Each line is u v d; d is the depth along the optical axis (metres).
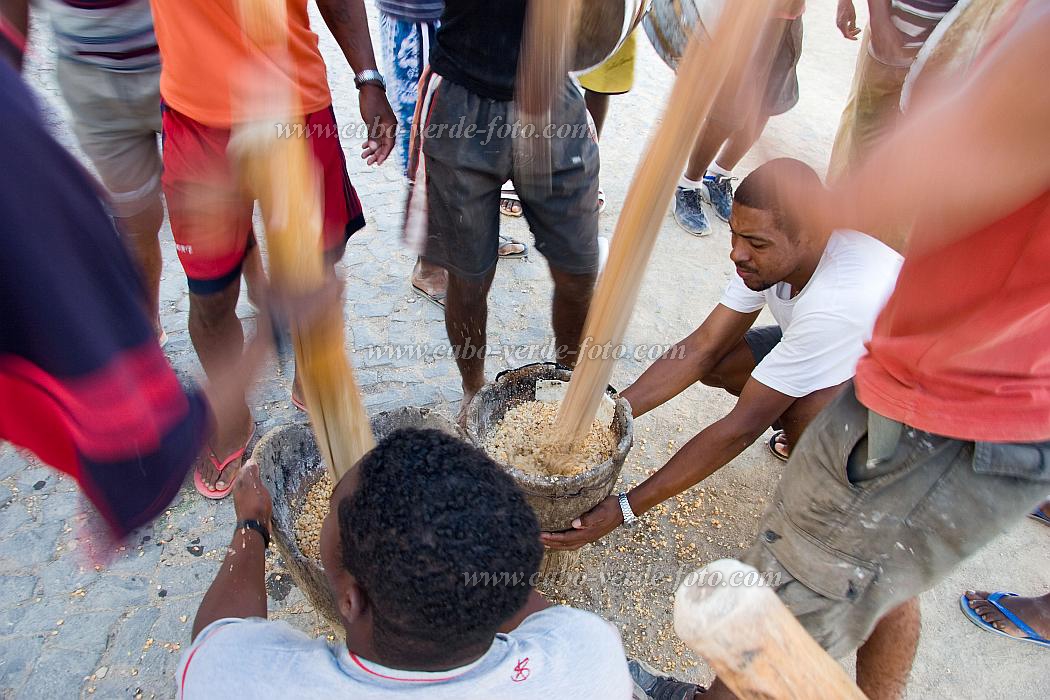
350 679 1.13
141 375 1.06
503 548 1.05
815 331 2.06
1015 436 1.48
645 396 2.59
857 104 3.16
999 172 1.08
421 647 1.09
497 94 2.38
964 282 1.41
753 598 1.06
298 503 2.10
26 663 2.24
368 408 3.12
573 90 2.47
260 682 1.14
